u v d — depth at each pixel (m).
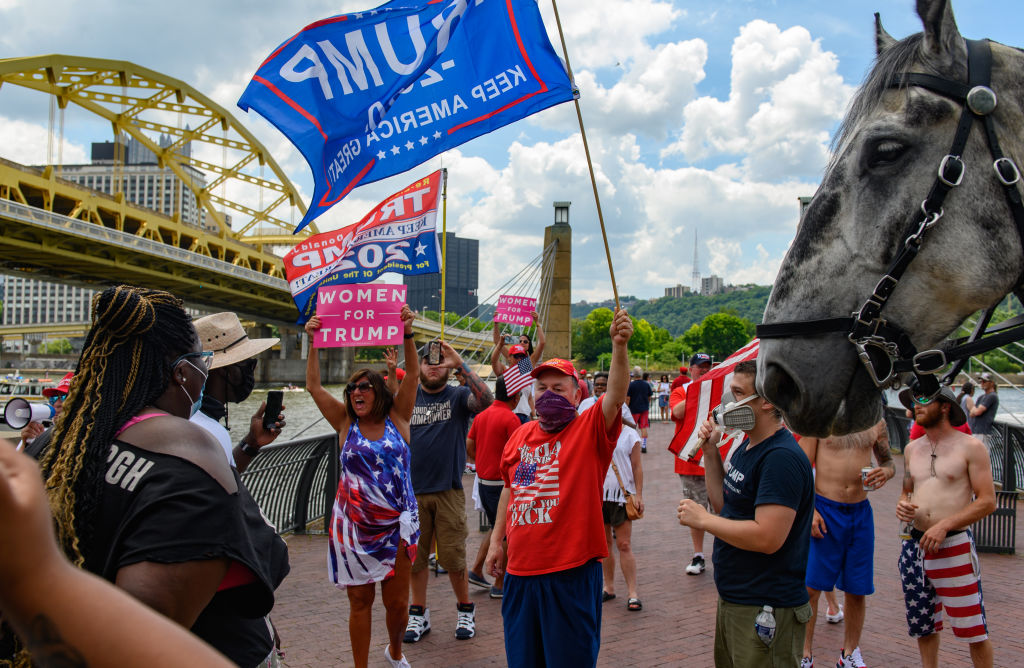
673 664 5.00
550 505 3.66
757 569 3.40
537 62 4.43
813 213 2.27
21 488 0.63
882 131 2.15
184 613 1.52
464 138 4.58
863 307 2.13
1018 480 11.39
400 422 4.96
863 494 4.88
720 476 4.03
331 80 4.77
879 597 6.61
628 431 6.37
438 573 7.60
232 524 1.63
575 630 3.59
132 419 1.68
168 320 1.80
